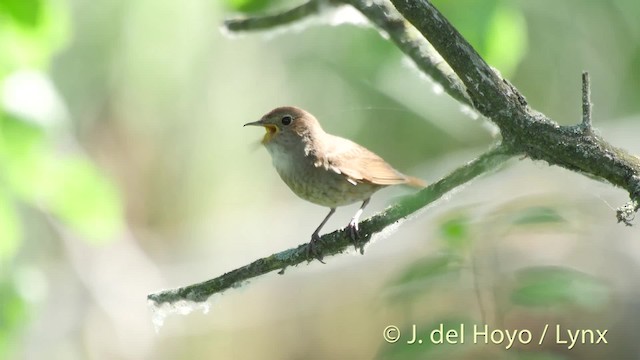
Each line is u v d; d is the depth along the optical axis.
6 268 7.91
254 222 11.70
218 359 12.38
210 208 11.51
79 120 10.51
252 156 11.22
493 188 9.02
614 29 11.36
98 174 7.45
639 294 9.48
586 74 4.35
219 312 12.41
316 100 10.82
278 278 12.56
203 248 12.02
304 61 10.73
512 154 4.56
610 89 11.48
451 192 4.93
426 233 9.12
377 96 10.80
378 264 12.05
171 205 11.49
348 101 10.83
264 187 11.58
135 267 12.05
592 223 7.84
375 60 10.47
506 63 8.27
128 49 10.09
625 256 9.38
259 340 12.47
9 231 7.64
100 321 12.00
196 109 10.70
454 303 6.39
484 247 5.79
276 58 10.72
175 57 10.18
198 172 11.23
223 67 10.49
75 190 7.41
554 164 4.45
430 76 5.85
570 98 11.46
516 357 5.44
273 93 10.77
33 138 7.19
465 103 5.70
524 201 6.65
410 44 5.90
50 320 11.60
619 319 9.79
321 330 12.53
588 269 9.01
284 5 8.45
